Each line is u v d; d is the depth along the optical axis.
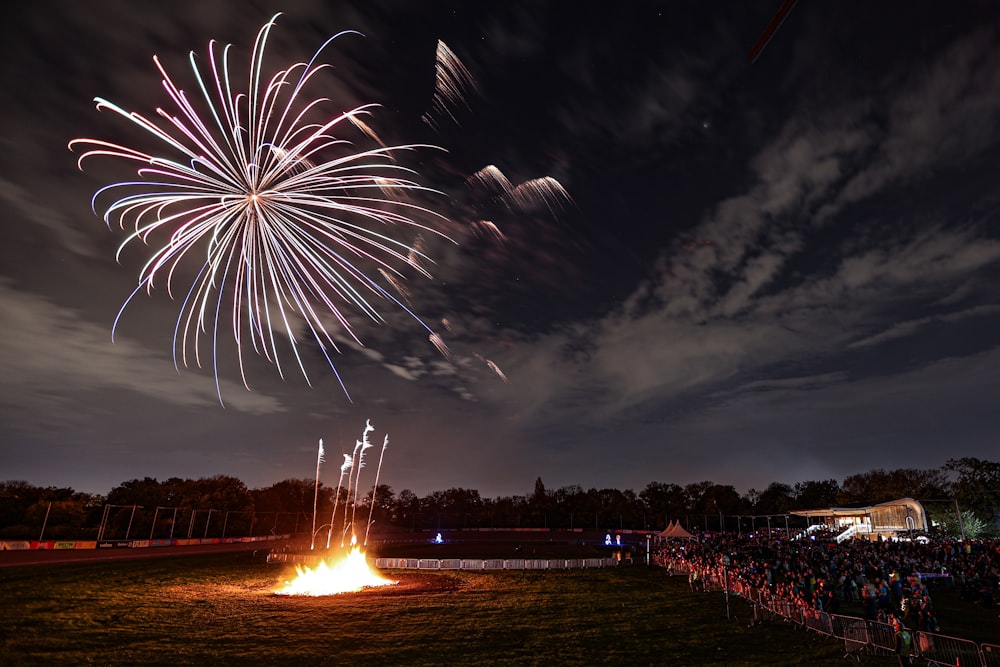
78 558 66.88
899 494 116.81
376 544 117.00
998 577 32.88
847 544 65.06
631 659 22.09
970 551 49.66
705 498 185.88
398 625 29.81
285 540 135.50
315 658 22.97
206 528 115.25
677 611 32.31
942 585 36.75
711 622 28.55
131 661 22.31
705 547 65.50
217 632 28.05
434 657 23.00
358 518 180.38
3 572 49.25
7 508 94.19
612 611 33.38
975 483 84.50
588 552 93.00
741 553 57.22
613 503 194.75
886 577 34.34
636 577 51.19
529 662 22.02
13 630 26.98
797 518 150.25
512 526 189.62
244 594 41.59
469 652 23.75
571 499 199.75
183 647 24.78
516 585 46.69
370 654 23.58
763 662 20.56
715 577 40.69
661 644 24.36
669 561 56.94
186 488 134.00
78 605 34.91
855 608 29.50
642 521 185.62
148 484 123.44
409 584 47.84
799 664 19.86
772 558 51.31
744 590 34.19
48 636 26.14
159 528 110.88
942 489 114.12
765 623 27.14
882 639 20.56
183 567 60.16
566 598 38.91
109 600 37.28
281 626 29.59
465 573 56.44
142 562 64.12
